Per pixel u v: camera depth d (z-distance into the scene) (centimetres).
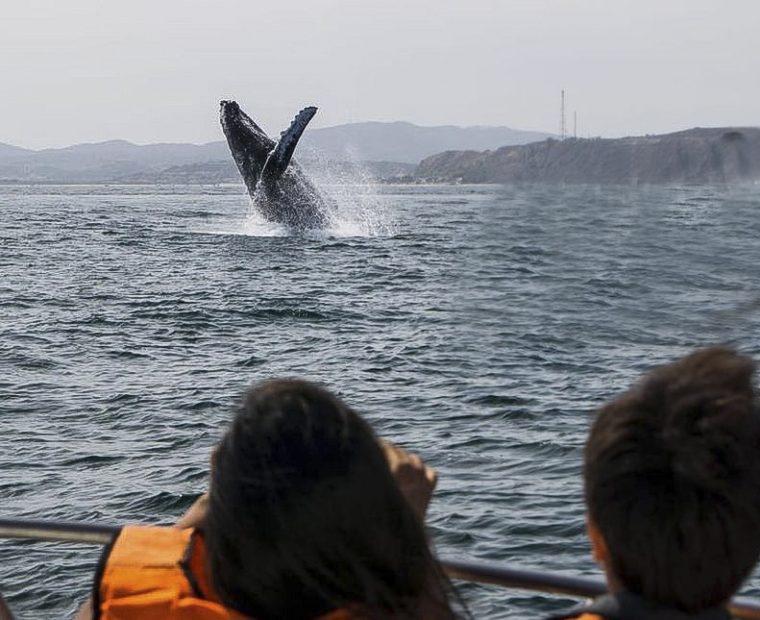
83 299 3103
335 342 2367
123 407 1756
